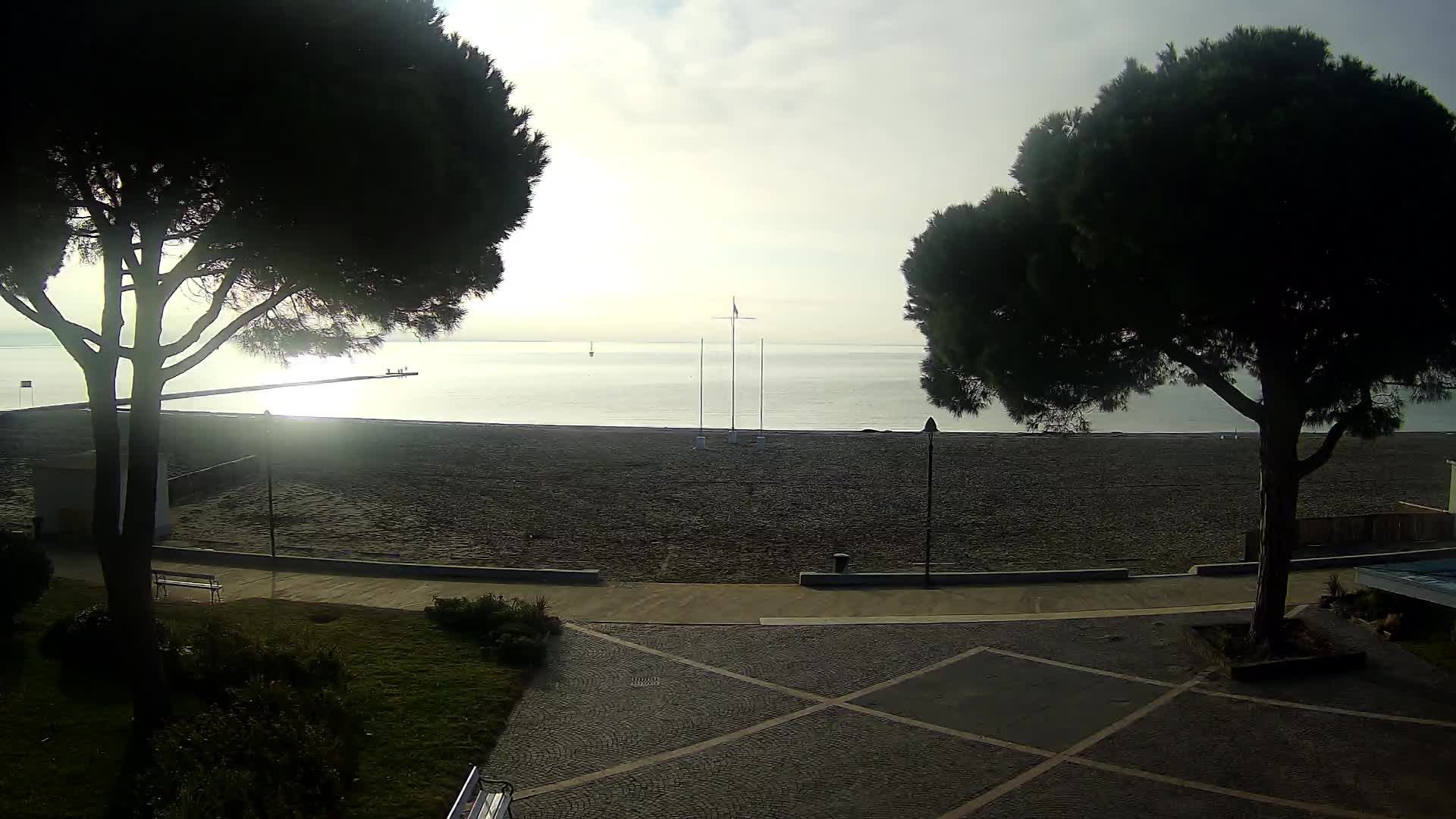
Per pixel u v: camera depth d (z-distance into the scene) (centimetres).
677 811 1033
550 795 1071
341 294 1243
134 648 1084
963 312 1556
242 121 942
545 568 2395
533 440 5391
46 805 918
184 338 1100
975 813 1025
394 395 12331
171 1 929
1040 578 2145
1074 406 1574
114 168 976
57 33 868
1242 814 1020
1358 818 1008
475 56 1288
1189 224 1245
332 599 1889
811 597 1998
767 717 1309
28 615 1520
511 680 1409
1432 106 1320
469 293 1395
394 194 1038
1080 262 1411
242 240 1035
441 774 1081
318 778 962
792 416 9469
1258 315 1368
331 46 1027
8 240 950
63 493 2397
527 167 1327
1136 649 1617
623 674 1487
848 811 1033
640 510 3366
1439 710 1321
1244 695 1386
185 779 886
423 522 3067
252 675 1208
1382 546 2619
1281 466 1502
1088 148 1350
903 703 1363
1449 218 1213
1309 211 1209
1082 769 1138
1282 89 1317
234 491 3575
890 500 3628
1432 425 8556
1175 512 3444
